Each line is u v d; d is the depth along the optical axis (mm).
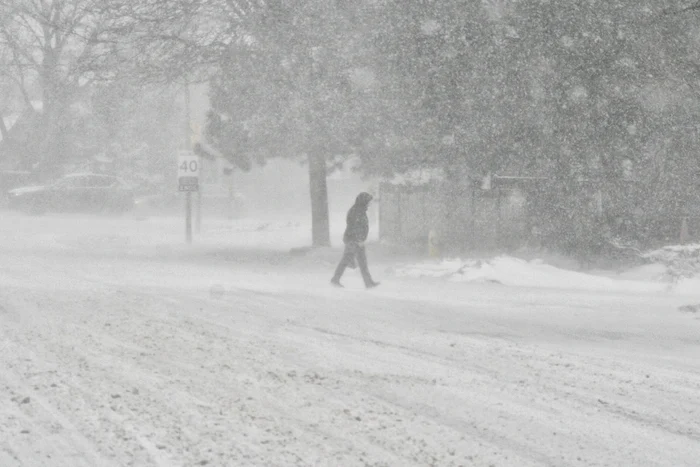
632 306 46594
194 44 80438
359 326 37406
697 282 56750
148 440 18719
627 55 67250
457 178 75938
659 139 69375
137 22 79812
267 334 34312
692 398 25172
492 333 36812
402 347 32438
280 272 64188
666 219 71812
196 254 81188
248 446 18453
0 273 56844
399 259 75500
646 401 24625
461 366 29000
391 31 70625
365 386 25172
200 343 31562
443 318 40844
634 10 66812
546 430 20938
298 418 21047
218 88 80812
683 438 20578
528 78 68500
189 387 24156
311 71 75375
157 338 32344
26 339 31406
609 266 67938
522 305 46312
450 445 19203
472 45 69000
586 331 38094
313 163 86188
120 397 22672
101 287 49375
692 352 33438
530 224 73500
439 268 62906
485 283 57438
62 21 88125
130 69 82250
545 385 26328
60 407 21516
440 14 69562
